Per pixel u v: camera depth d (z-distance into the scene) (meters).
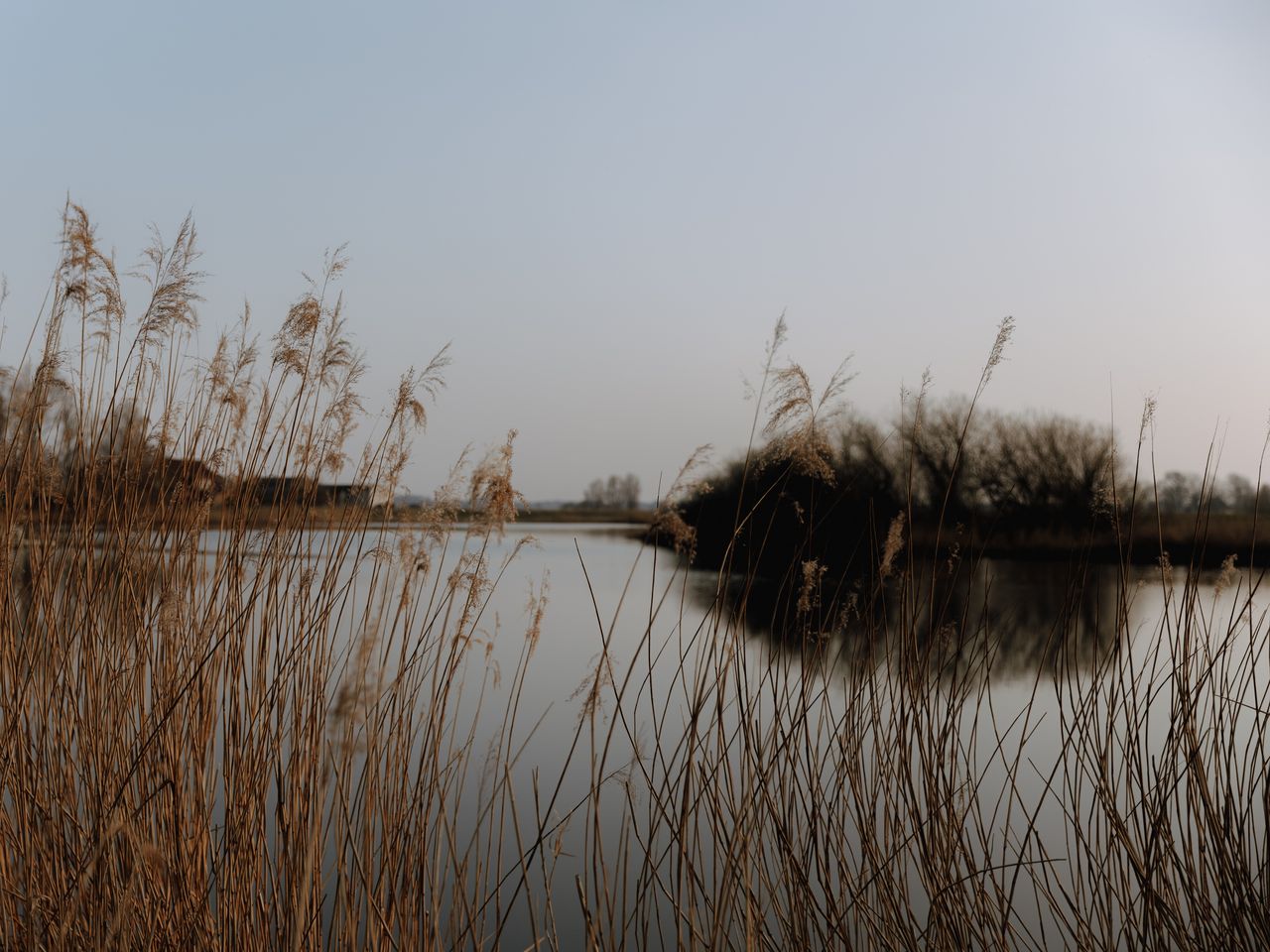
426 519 3.59
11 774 3.58
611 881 4.70
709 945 3.29
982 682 3.95
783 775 3.67
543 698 8.47
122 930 3.11
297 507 3.69
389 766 3.50
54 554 3.86
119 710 3.68
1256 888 3.52
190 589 3.78
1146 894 3.46
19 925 3.54
